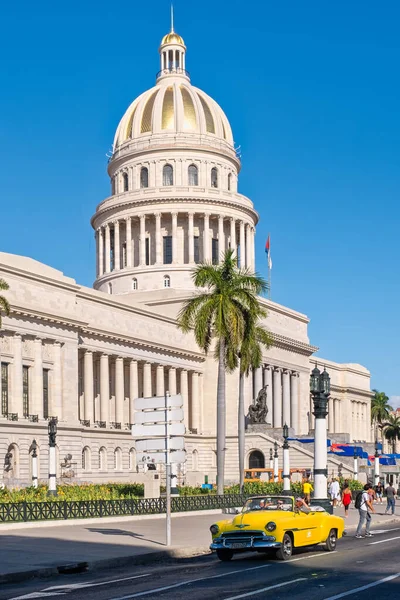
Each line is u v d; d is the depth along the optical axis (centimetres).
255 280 7169
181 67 15150
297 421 13838
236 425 11731
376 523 5372
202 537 3928
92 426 9525
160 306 12575
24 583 2572
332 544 3522
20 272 8350
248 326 7144
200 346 7144
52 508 4725
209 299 7112
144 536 3956
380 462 11438
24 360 8350
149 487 6228
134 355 10538
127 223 13850
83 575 2780
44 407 8612
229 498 6219
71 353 9025
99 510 4962
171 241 13738
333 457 10756
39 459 8250
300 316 14212
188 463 11362
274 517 3219
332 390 16062
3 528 4259
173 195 13550
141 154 14088
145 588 2364
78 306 9562
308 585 2412
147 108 14400
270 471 9800
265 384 12750
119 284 13750
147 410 3594
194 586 2408
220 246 13838
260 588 2352
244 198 14125
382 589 2325
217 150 14125
